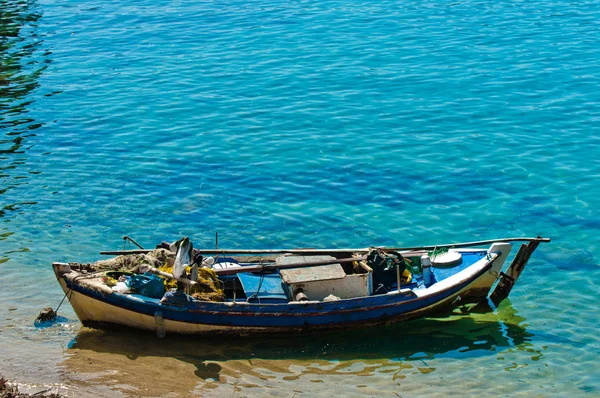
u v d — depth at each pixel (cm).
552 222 2225
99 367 1491
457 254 1842
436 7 4569
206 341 1630
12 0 5334
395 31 4116
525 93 3197
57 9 5009
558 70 3428
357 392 1451
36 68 3769
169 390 1416
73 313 1742
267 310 1614
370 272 1695
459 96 3195
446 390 1477
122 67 3741
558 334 1711
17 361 1498
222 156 2702
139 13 4788
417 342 1670
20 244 2088
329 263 1716
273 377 1495
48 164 2659
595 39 3825
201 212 2305
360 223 2238
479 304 1844
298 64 3653
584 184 2436
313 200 2383
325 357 1594
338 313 1644
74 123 3052
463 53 3712
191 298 1592
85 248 2078
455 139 2798
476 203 2345
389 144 2773
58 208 2322
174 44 4081
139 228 2203
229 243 2122
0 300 1777
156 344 1608
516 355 1620
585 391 1489
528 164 2586
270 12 4634
